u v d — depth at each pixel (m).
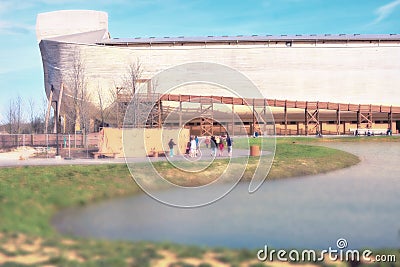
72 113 66.69
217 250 10.09
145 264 8.97
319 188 19.88
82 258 9.41
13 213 13.01
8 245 10.15
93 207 14.73
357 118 79.56
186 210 14.41
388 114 79.62
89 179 18.73
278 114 79.44
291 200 16.83
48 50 76.94
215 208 14.85
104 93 74.06
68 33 93.19
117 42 84.38
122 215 13.37
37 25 93.00
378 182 22.23
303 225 12.82
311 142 52.38
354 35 92.19
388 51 87.94
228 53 86.25
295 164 27.06
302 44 88.31
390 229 12.44
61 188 16.78
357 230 12.30
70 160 28.20
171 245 10.43
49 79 78.38
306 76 86.75
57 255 9.42
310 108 75.38
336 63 87.38
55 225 12.32
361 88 87.19
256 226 12.62
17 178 18.69
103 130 30.39
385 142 53.28
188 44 86.38
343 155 34.50
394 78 87.56
